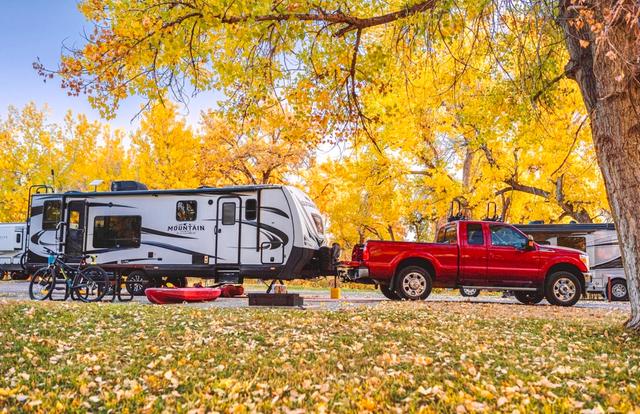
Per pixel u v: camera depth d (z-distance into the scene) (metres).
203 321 8.89
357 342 7.24
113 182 16.81
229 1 7.62
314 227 15.75
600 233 20.14
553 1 8.42
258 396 4.98
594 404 4.62
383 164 23.69
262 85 10.21
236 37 8.86
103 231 16.25
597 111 8.27
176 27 8.34
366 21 9.29
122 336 7.75
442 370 5.89
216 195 15.48
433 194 24.95
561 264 14.20
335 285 16.00
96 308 10.26
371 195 25.98
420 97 17.48
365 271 13.80
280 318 9.23
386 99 12.99
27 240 16.88
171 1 8.18
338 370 5.94
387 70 10.52
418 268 13.79
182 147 27.17
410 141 21.88
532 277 13.99
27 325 8.38
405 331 8.09
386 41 11.47
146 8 8.09
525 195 24.73
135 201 16.12
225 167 32.25
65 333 7.86
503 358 6.48
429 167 24.16
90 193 16.47
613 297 19.88
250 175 33.00
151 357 6.56
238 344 7.14
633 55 7.38
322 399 4.80
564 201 22.55
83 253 14.28
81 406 4.75
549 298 14.14
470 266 13.89
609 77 7.94
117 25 8.24
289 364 6.08
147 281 15.99
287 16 8.38
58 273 13.60
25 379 5.52
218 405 4.71
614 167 8.14
